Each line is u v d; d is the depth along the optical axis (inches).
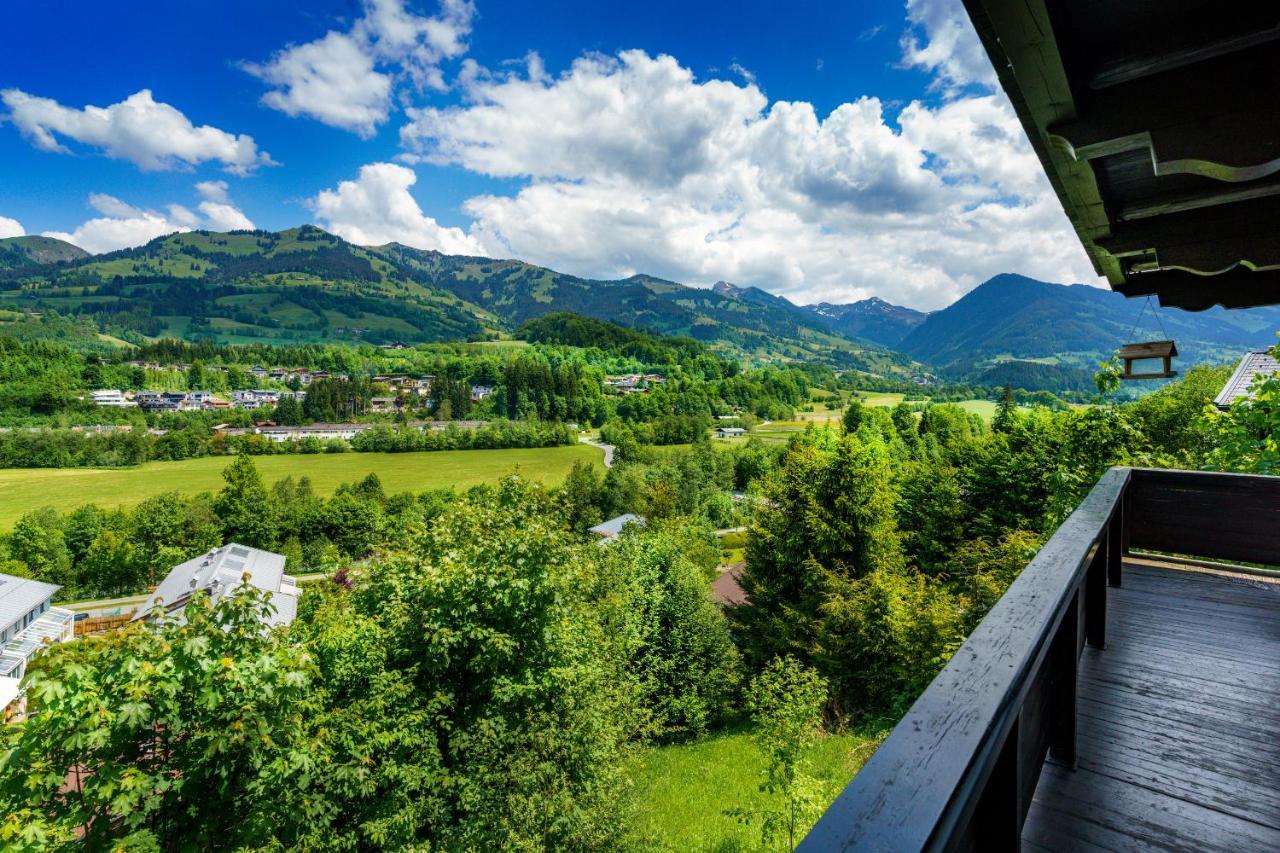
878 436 1941.4
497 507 556.1
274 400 6702.8
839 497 698.2
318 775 323.0
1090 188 95.0
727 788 541.3
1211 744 111.2
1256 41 62.0
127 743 242.8
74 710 224.4
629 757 523.8
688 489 2817.4
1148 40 66.3
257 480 2817.4
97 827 229.3
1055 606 65.8
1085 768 104.3
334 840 332.8
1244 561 200.5
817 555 712.4
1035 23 58.7
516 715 404.5
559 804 372.5
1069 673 97.4
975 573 604.1
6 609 1298.0
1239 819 91.0
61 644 231.1
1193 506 207.5
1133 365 248.5
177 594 1598.2
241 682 257.9
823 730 579.5
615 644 689.6
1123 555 226.4
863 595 633.0
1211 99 67.5
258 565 1889.8
